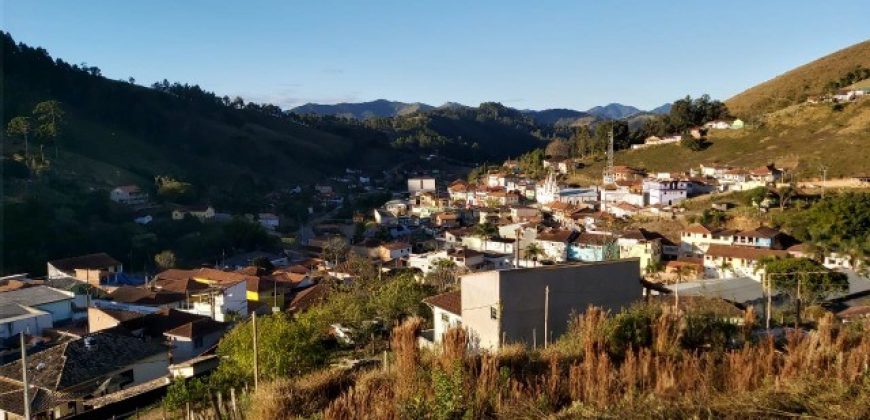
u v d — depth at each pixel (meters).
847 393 8.20
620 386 9.25
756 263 40.59
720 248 47.44
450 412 8.65
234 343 18.66
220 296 37.00
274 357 17.11
